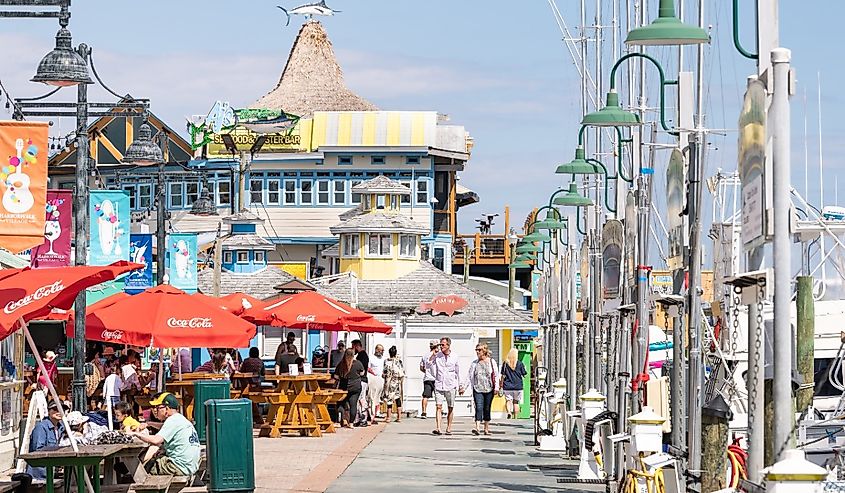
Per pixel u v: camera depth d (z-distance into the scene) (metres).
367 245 73.69
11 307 19.50
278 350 48.25
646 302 24.67
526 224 87.44
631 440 21.84
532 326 65.56
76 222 30.19
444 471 32.47
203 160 97.38
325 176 98.12
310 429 44.72
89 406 36.56
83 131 30.28
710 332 25.62
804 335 19.83
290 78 128.50
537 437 41.22
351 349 50.34
